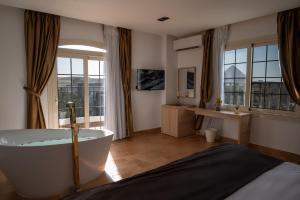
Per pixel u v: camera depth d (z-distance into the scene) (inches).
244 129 150.6
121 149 156.0
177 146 164.1
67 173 95.9
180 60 213.3
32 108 139.2
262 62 150.7
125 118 187.0
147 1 119.3
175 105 203.6
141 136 194.2
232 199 45.8
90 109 177.3
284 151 140.9
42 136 126.6
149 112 208.5
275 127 144.4
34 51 139.2
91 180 107.1
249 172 58.2
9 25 132.2
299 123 133.0
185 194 46.2
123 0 118.1
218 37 173.5
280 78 142.0
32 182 91.1
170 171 57.9
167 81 209.3
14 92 136.0
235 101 169.9
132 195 45.5
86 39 163.0
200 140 181.2
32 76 138.9
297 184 52.1
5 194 95.3
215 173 56.7
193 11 134.9
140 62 197.6
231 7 128.0
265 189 50.0
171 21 158.4
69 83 164.1
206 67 180.1
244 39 158.2
